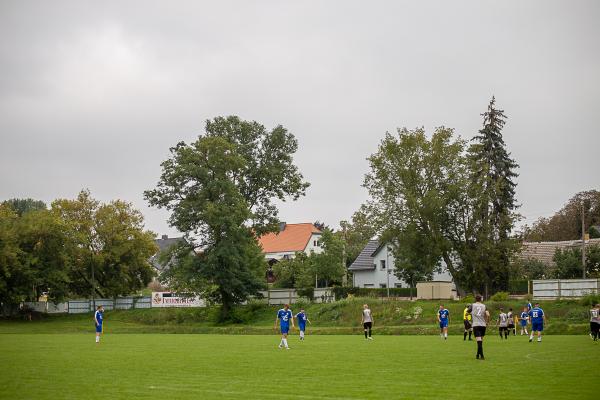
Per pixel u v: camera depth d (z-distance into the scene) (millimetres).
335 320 65875
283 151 80688
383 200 71750
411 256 71938
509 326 45375
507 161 78125
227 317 74500
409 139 70125
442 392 16078
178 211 72938
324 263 94375
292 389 16984
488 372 20359
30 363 25375
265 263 84312
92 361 26203
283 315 34156
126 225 89875
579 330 45969
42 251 82250
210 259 70688
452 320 59094
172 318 78438
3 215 85938
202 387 17609
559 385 17125
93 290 87750
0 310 84562
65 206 87125
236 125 79812
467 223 70438
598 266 74625
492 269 69875
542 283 60250
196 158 72312
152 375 20672
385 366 22797
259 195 80438
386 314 62844
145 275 93188
